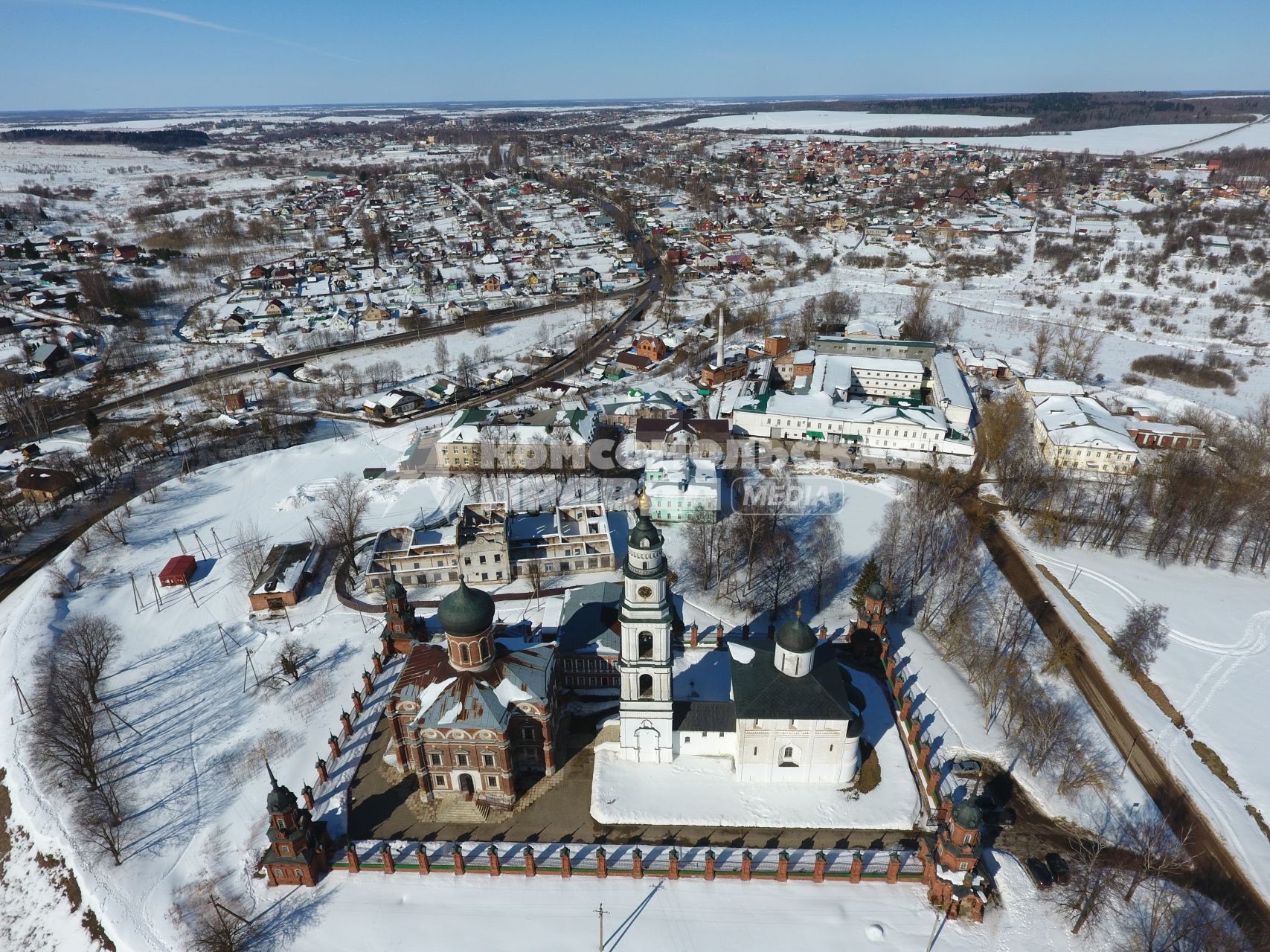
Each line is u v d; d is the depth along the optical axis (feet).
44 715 344.08
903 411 628.28
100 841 288.92
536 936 250.57
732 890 264.11
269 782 310.65
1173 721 347.77
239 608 429.38
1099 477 562.66
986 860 274.77
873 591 363.15
